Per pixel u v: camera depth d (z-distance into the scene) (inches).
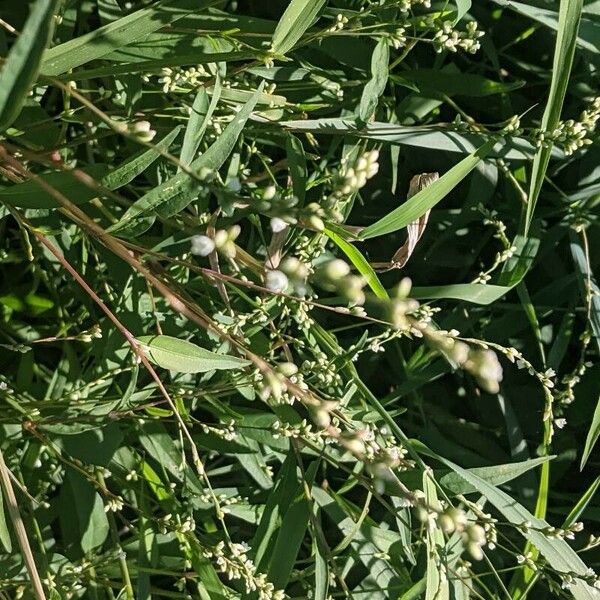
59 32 19.3
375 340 18.8
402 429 22.8
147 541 19.7
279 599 17.0
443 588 16.6
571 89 22.8
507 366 23.0
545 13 20.4
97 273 20.5
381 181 22.6
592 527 23.0
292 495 19.8
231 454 20.6
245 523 22.2
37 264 20.2
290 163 18.6
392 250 22.8
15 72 12.4
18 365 21.4
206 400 20.8
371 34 18.1
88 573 19.2
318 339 19.9
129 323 19.2
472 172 22.8
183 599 20.9
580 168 22.3
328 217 13.4
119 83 18.6
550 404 18.7
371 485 18.4
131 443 20.7
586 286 21.2
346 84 20.1
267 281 12.5
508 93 23.0
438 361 21.1
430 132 19.4
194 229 16.8
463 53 23.2
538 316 22.4
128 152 20.2
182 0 17.0
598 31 20.6
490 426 23.1
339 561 21.3
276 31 16.5
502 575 22.0
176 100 18.8
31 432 18.7
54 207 15.9
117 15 19.0
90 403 18.6
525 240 20.9
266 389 13.8
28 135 18.6
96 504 19.8
